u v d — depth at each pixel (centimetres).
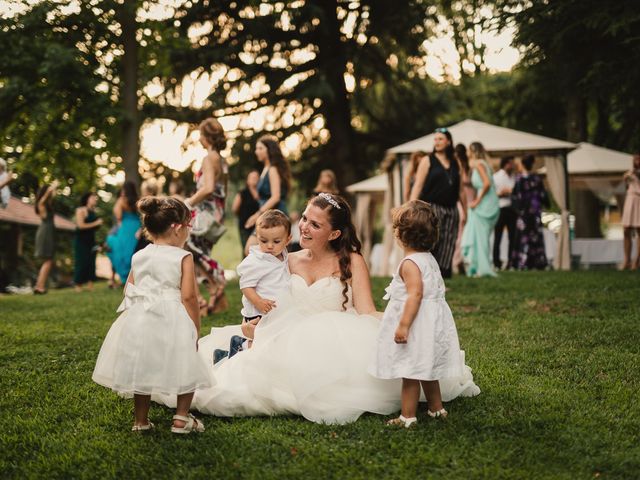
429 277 355
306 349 373
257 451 326
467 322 648
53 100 1510
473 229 1047
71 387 448
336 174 2047
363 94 2027
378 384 377
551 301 750
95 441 345
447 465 305
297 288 412
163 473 308
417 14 1819
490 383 432
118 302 893
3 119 1562
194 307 355
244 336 429
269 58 1839
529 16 1172
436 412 365
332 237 409
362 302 414
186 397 352
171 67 1741
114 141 1647
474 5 1412
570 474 293
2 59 1413
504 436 336
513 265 1305
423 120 2116
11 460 331
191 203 695
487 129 1405
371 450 321
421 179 791
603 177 1608
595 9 1115
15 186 2572
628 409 377
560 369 466
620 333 564
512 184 1296
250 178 890
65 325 690
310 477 296
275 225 408
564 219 1372
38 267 2616
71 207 2939
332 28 1881
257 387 381
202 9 1691
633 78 1327
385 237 1491
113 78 1555
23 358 537
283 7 1680
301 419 374
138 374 336
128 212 1192
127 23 1490
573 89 1719
